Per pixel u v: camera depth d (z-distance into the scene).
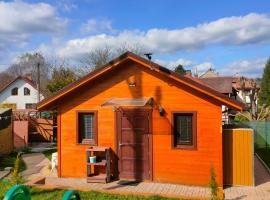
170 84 12.75
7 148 22.39
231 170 12.54
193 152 12.47
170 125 12.77
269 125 26.16
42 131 29.95
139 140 13.20
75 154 13.96
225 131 12.63
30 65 79.00
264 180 13.48
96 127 13.70
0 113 21.58
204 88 11.96
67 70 51.28
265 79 66.94
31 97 60.72
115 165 13.47
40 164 17.81
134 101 12.62
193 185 12.45
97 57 52.44
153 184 12.66
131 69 13.26
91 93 13.79
